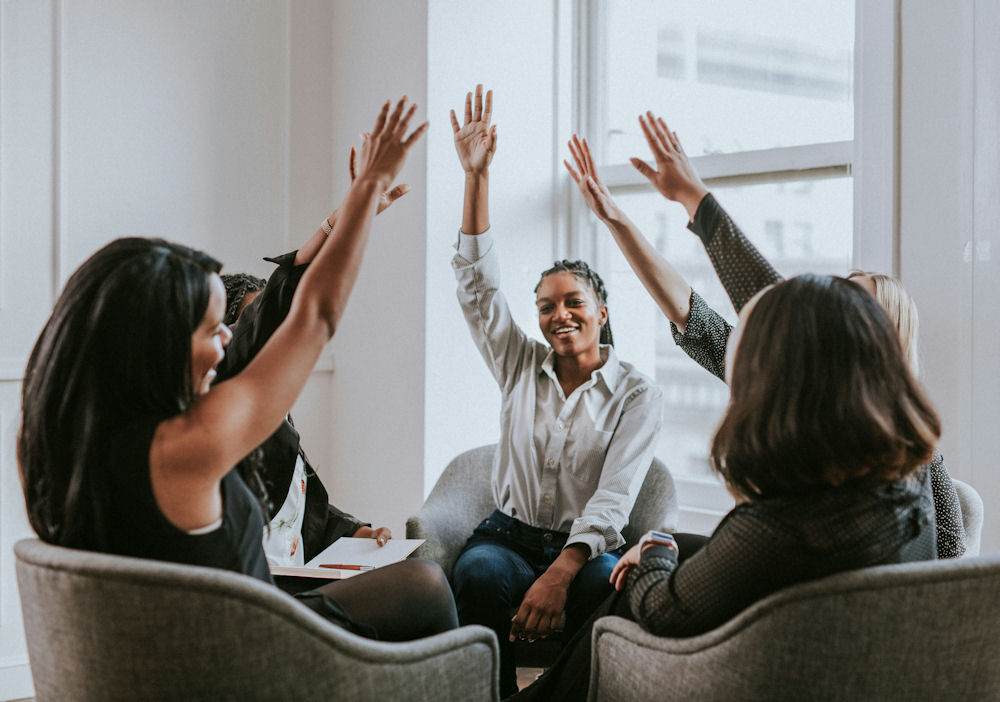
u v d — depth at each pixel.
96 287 1.25
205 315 1.29
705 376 3.16
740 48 3.08
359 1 3.39
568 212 3.45
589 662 1.72
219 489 1.32
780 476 1.29
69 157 2.97
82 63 2.99
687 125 3.24
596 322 2.43
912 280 2.49
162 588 1.19
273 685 1.26
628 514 2.27
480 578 2.14
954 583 1.26
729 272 1.85
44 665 1.30
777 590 1.29
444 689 1.46
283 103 3.42
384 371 3.32
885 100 2.53
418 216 3.18
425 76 3.13
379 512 3.36
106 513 1.24
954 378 2.42
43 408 1.24
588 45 3.46
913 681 1.28
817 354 1.28
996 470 2.35
